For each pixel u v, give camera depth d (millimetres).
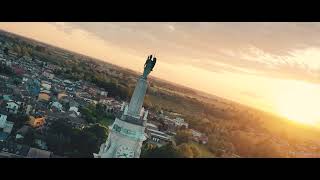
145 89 17000
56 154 25562
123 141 17266
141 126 17203
